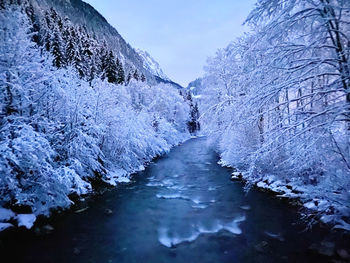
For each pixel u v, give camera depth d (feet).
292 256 14.23
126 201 26.78
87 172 30.22
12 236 16.07
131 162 44.24
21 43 20.42
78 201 24.61
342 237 15.12
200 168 46.37
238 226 19.33
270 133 15.78
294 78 13.84
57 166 23.77
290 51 14.70
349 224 15.84
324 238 15.58
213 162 52.54
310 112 14.75
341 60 13.30
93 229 19.27
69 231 18.63
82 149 26.66
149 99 113.50
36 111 22.74
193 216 22.06
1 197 17.66
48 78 23.52
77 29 134.62
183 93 211.00
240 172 36.19
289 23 14.46
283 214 20.52
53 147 24.22
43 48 25.57
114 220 21.25
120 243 16.96
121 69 133.90
